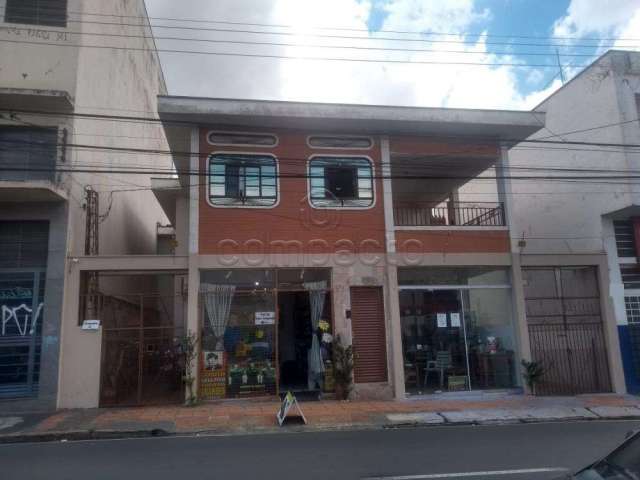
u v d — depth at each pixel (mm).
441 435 10266
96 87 15891
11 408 12734
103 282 15219
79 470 7754
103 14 16469
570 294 16828
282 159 15016
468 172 17266
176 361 14219
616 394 15211
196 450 9062
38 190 12859
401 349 14602
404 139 15703
